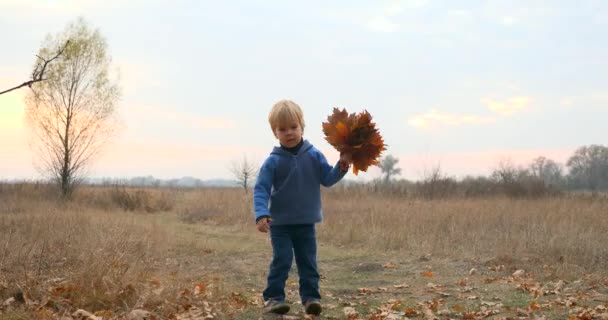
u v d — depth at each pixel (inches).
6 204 789.2
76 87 1024.9
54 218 496.4
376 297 258.4
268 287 206.8
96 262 245.9
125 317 196.4
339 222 542.9
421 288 283.0
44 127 997.2
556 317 209.0
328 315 215.2
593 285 282.2
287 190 202.5
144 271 259.4
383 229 498.0
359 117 190.2
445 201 835.4
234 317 205.2
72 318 197.2
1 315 194.9
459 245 431.2
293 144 204.8
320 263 377.7
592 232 448.8
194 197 953.5
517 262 355.9
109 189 991.0
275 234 206.2
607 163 2096.5
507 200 835.4
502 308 227.1
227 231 585.9
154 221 589.3
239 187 1234.0
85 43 1031.6
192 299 225.6
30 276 254.5
